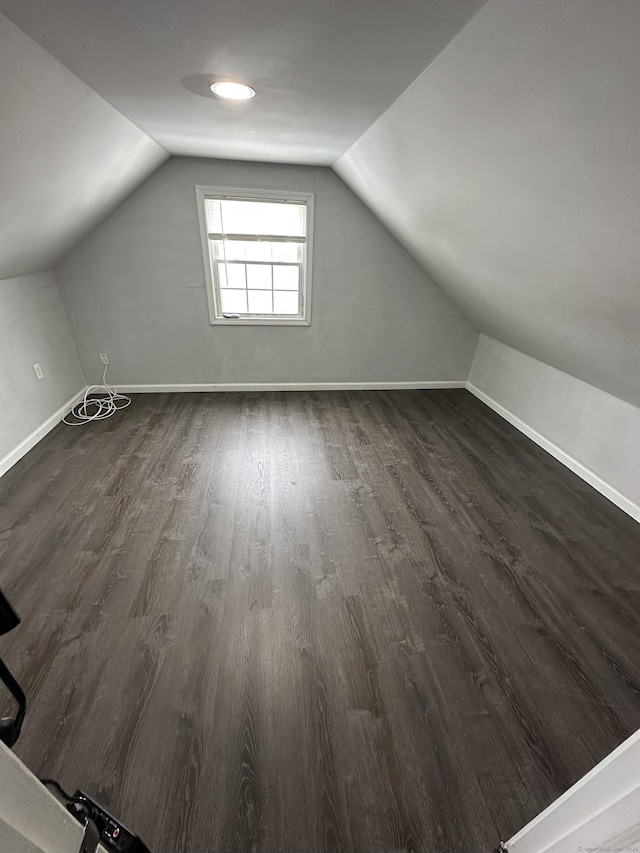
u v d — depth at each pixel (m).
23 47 1.15
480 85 1.18
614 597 1.87
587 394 2.71
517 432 3.37
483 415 3.66
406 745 1.30
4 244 2.20
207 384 3.84
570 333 2.21
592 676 1.52
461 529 2.26
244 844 1.08
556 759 1.28
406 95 1.51
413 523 2.29
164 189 3.04
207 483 2.55
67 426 3.15
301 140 2.34
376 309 3.74
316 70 1.37
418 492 2.56
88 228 2.95
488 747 1.30
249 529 2.18
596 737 1.34
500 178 1.48
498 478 2.74
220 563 1.95
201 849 1.07
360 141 2.20
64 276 3.21
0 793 0.44
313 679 1.47
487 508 2.44
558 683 1.49
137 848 0.74
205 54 1.28
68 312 3.34
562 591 1.89
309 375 3.96
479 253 2.23
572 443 2.85
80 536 2.08
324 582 1.88
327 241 3.39
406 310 3.78
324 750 1.28
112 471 2.62
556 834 0.77
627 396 2.35
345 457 2.91
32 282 2.93
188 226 3.18
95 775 1.19
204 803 1.15
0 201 1.79
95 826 0.69
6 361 2.64
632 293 1.47
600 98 0.90
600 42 0.79
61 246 2.86
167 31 1.13
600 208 1.22
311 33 1.13
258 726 1.33
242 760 1.24
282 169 3.09
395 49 1.19
